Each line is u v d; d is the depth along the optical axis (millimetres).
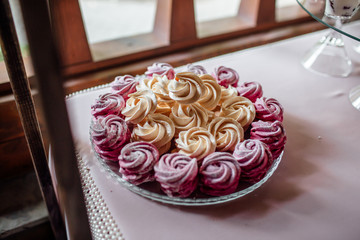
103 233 437
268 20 1201
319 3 701
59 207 485
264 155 474
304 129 628
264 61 832
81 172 515
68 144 312
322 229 451
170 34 1013
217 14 1467
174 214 463
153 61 997
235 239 434
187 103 540
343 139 613
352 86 758
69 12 822
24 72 363
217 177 448
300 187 510
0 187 870
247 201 482
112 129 498
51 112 285
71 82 882
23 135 829
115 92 596
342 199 496
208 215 462
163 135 516
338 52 811
